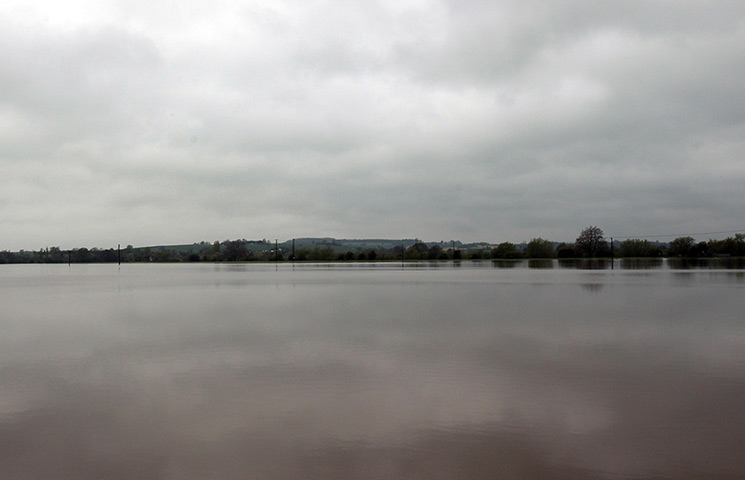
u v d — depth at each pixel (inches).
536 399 373.1
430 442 295.9
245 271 3026.6
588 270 2618.1
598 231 5418.3
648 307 922.7
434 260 5762.8
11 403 374.0
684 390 392.8
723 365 474.3
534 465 266.4
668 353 527.8
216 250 6889.8
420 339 616.1
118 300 1178.6
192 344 598.5
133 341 626.2
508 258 5565.9
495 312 871.7
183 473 260.5
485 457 276.1
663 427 316.5
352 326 725.3
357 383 419.2
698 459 272.2
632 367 467.5
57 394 396.8
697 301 1021.8
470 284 1608.0
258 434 309.9
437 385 411.2
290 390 400.8
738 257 5009.8
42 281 2134.6
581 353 529.3
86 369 478.9
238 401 373.7
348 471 261.0
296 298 1170.0
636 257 5433.1
